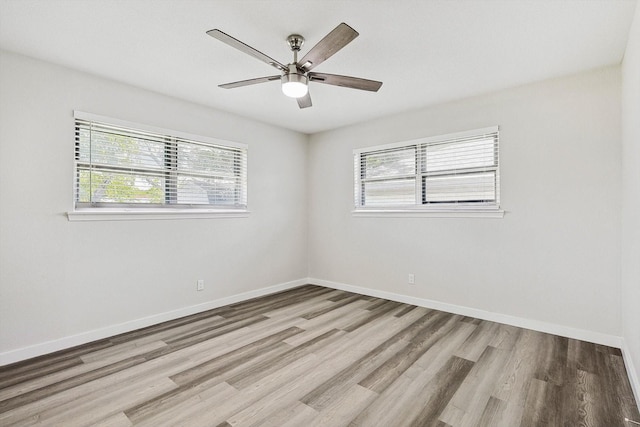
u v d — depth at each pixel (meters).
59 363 2.38
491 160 3.27
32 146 2.49
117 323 2.94
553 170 2.90
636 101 1.94
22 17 1.98
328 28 2.13
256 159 4.18
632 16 1.97
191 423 1.71
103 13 1.95
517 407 1.84
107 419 1.74
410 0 1.84
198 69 2.72
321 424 1.70
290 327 3.10
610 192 2.64
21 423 1.71
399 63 2.62
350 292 4.43
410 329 3.04
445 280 3.58
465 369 2.27
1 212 2.36
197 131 3.54
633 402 1.87
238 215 3.96
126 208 3.06
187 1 1.85
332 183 4.64
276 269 4.46
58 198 2.62
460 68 2.70
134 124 3.04
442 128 3.56
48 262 2.57
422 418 1.75
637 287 1.92
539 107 2.96
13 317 2.41
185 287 3.45
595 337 2.71
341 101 3.47
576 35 2.19
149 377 2.18
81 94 2.73
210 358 2.46
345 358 2.45
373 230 4.20
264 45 2.35
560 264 2.87
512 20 2.03
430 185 3.72
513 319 3.12
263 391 2.01
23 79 2.45
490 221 3.26
